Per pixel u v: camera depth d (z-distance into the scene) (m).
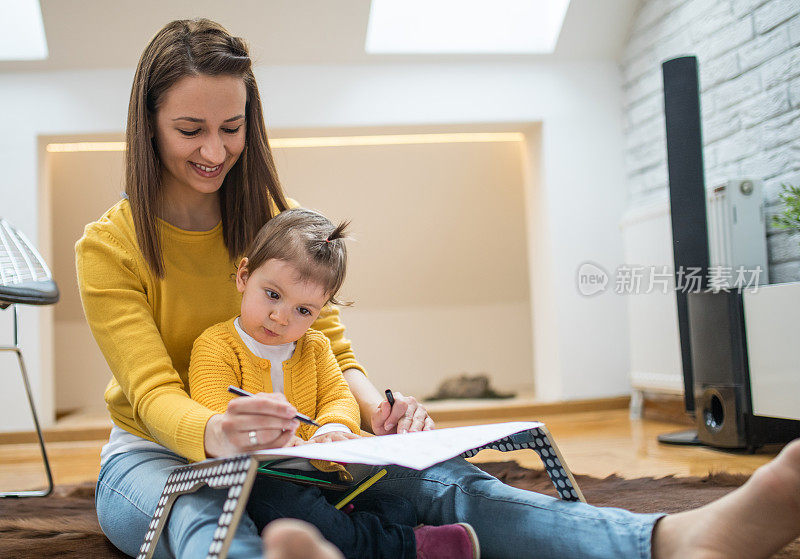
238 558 0.76
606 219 3.64
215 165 1.19
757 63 2.63
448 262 4.86
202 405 1.03
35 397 3.34
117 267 1.19
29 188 3.39
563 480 1.00
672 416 3.12
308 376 1.21
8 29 3.38
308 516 0.93
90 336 4.70
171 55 1.15
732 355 2.23
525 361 5.14
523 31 3.62
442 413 3.48
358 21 3.36
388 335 5.04
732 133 2.79
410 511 1.04
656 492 1.61
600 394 3.57
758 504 0.75
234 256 1.31
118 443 1.21
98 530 1.45
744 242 2.54
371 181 4.41
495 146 4.30
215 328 1.19
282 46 3.40
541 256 3.72
